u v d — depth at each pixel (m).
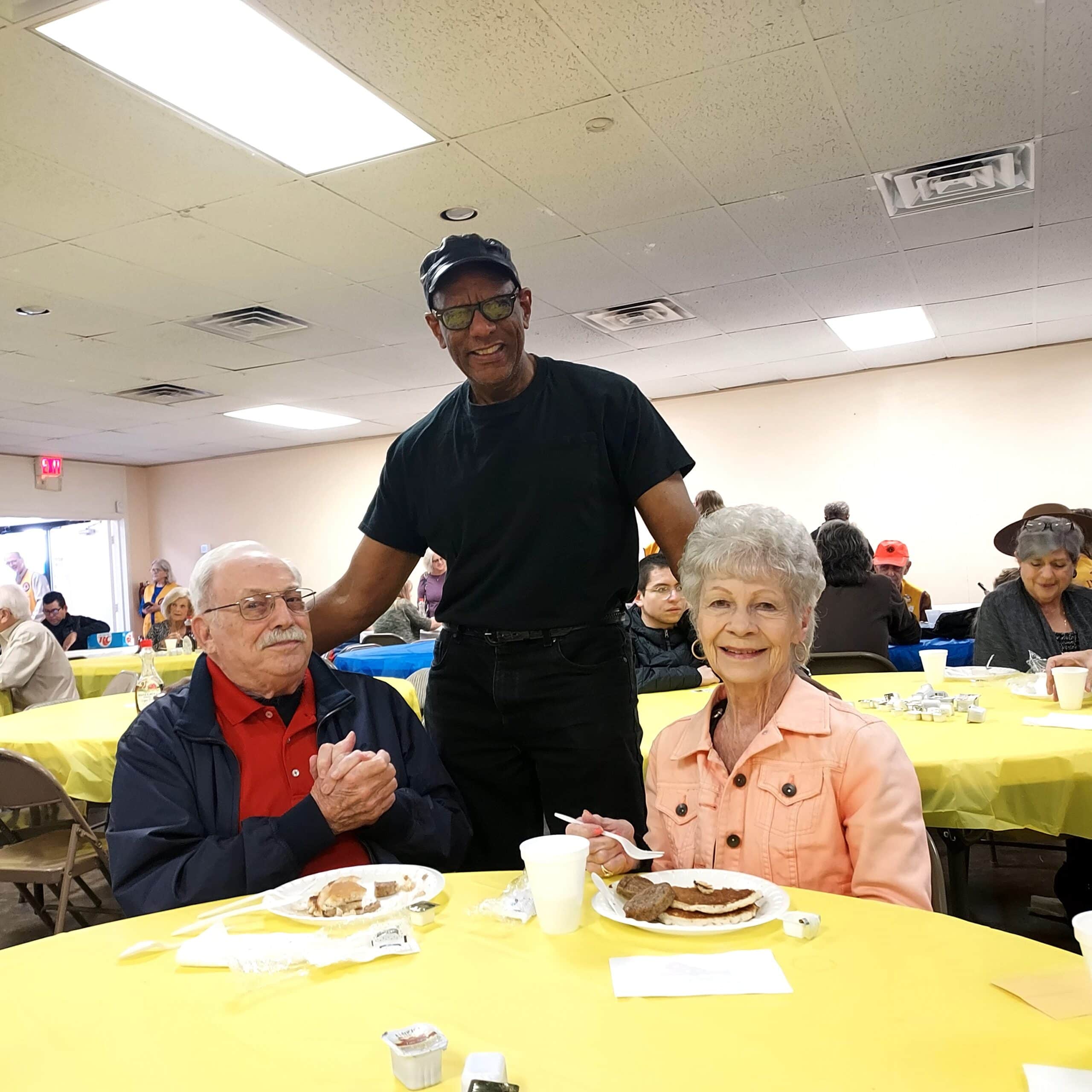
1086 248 5.18
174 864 1.46
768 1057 0.80
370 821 1.49
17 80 3.06
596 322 6.33
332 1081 0.80
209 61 3.02
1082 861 2.53
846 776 1.33
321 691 1.77
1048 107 3.57
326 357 6.89
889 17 2.95
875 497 8.29
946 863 2.32
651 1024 0.87
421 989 0.97
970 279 5.71
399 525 2.09
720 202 4.36
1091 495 7.54
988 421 7.85
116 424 9.19
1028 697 2.53
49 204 4.02
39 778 2.71
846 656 3.29
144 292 5.25
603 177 4.00
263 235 4.45
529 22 2.87
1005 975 0.92
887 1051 0.79
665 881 1.24
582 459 1.86
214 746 1.64
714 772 1.44
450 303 1.78
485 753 1.96
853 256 5.21
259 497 11.61
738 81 3.29
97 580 12.21
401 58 3.04
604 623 1.92
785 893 1.16
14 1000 1.00
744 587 1.40
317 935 1.12
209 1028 0.91
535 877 1.09
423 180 3.94
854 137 3.76
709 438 8.95
